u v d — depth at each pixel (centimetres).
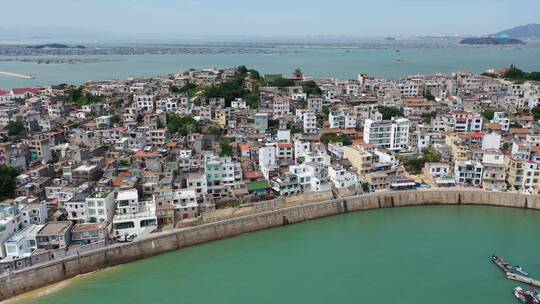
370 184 14662
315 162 14838
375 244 11675
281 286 9688
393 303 9069
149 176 13512
